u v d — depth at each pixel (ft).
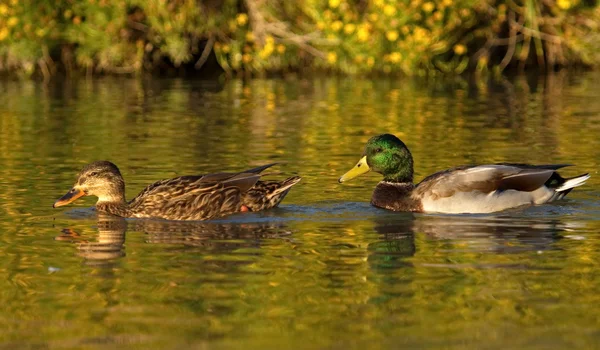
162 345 26.76
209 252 36.45
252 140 63.93
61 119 74.08
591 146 60.44
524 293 31.01
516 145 61.00
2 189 48.44
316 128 69.00
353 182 50.52
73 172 52.90
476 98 85.66
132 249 36.99
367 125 70.13
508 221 41.55
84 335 27.58
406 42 99.91
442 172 44.62
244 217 42.91
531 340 27.04
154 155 58.34
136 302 30.40
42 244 37.78
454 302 30.19
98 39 101.50
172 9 100.94
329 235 39.22
